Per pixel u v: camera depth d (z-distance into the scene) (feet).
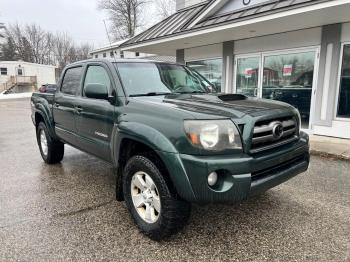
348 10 21.06
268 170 9.00
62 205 12.14
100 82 12.67
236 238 9.61
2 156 20.63
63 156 18.80
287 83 29.22
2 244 9.29
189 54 40.65
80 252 8.87
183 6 50.31
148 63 13.15
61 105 15.33
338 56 25.08
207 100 10.32
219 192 8.00
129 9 143.84
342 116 25.67
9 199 12.77
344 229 10.12
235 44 33.71
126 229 10.20
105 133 11.65
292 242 9.36
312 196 12.94
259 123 8.85
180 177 8.16
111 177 15.70
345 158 19.03
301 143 10.42
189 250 8.98
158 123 8.92
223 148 8.14
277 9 23.09
